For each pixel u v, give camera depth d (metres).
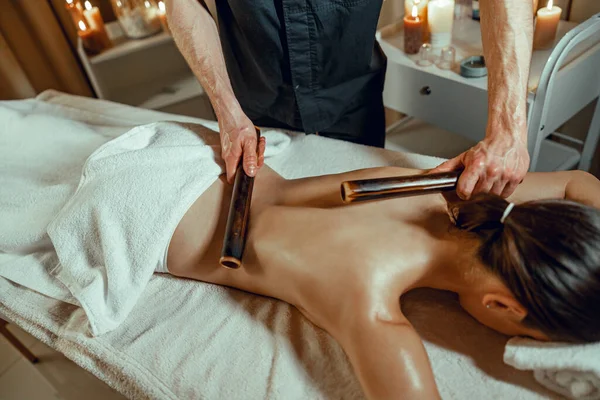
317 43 1.11
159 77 2.28
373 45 1.23
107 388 1.29
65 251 0.97
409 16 1.44
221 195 0.96
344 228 0.80
